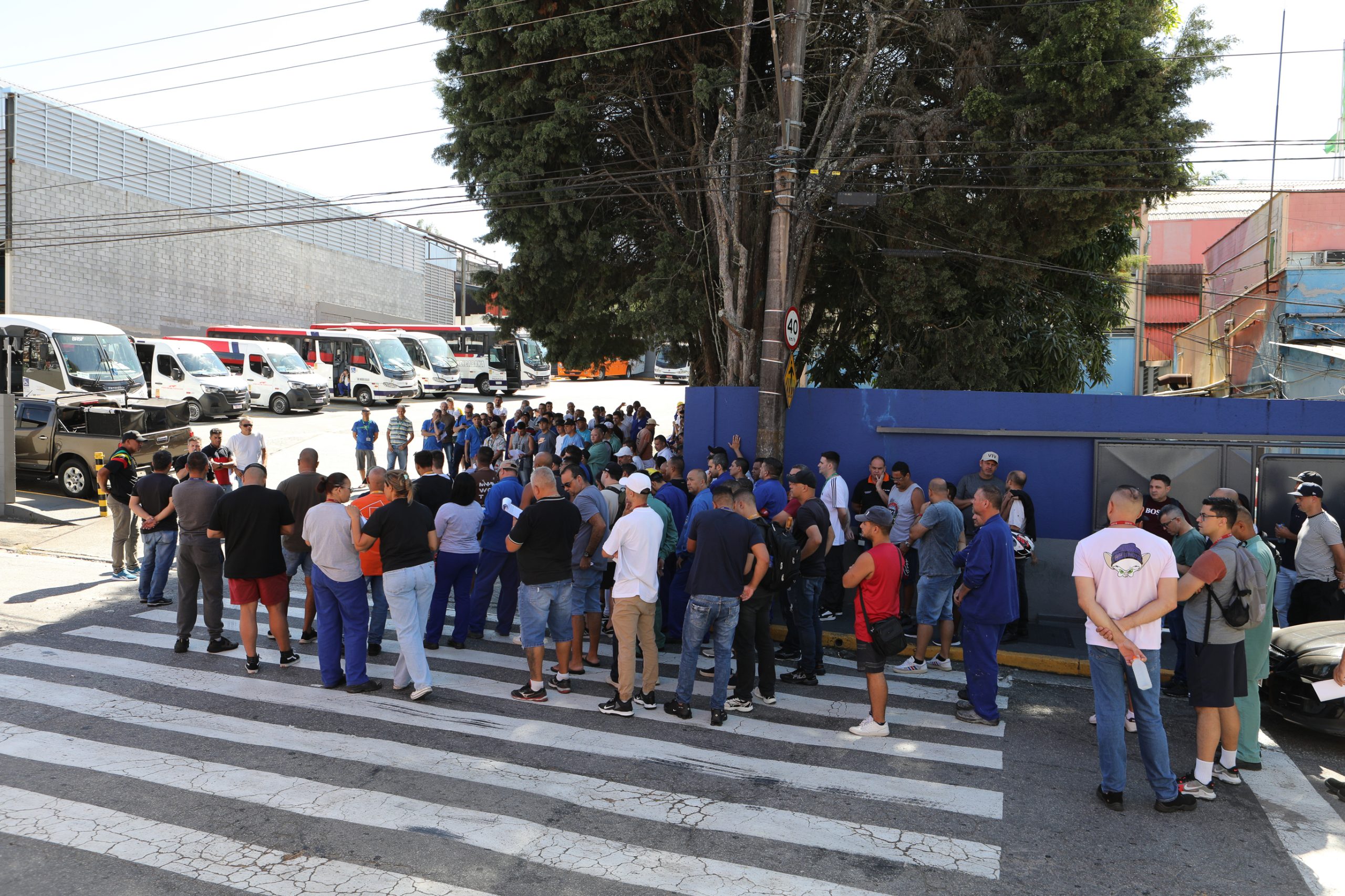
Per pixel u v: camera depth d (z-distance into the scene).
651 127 15.86
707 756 6.43
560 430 17.89
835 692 8.10
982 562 7.16
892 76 14.63
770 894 4.56
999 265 14.38
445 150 15.86
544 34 13.93
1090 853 5.09
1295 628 7.60
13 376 22.28
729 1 14.12
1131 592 5.60
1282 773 6.39
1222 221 35.28
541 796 5.67
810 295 17.31
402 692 7.70
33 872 4.63
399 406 20.36
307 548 8.96
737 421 12.30
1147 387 32.53
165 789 5.66
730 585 7.06
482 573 9.35
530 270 15.79
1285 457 10.26
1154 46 13.15
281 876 4.62
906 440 11.55
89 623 9.62
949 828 5.36
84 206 33.62
